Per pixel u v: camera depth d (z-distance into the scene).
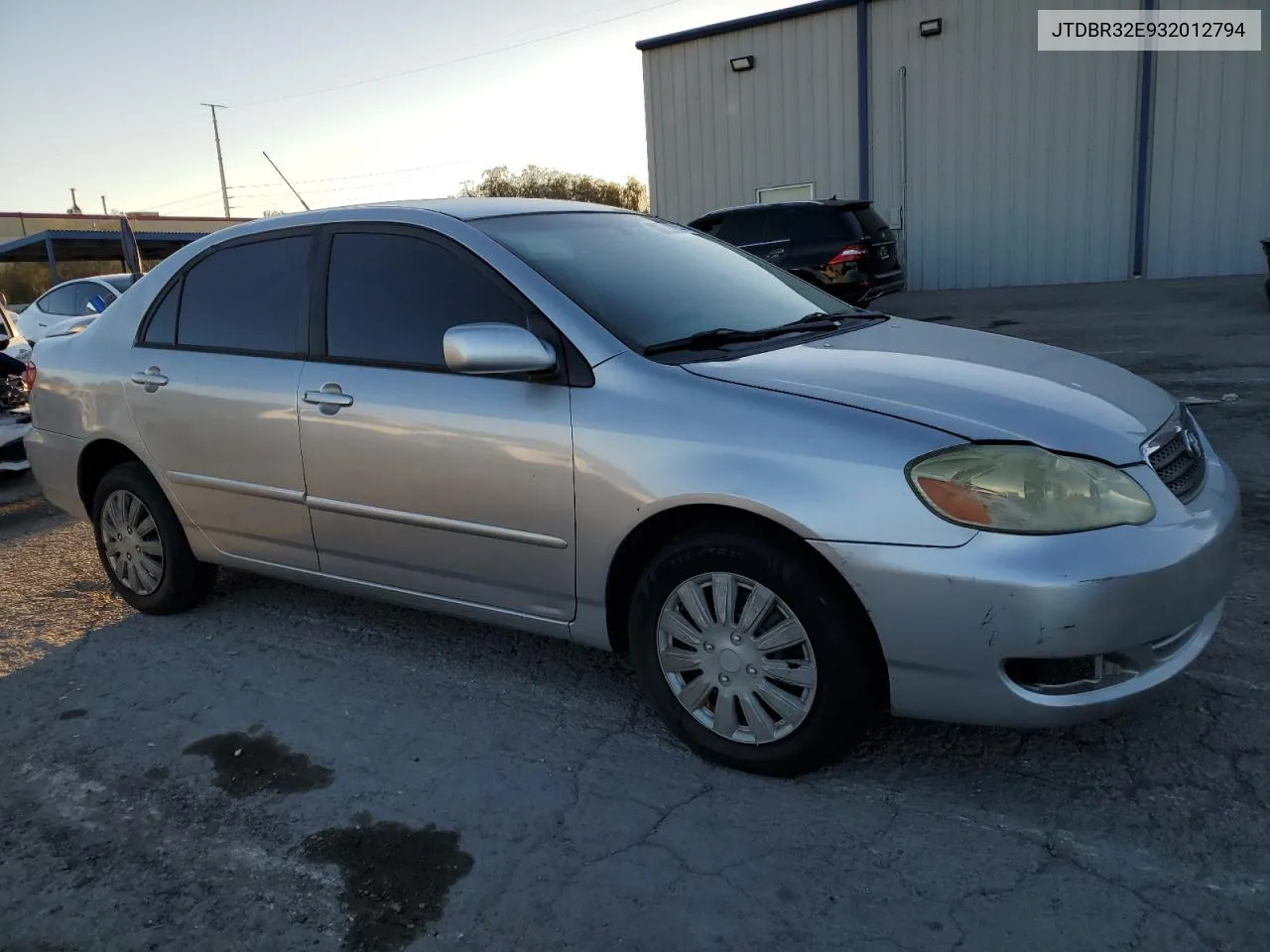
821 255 12.15
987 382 2.87
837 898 2.35
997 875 2.40
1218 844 2.45
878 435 2.56
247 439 3.77
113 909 2.49
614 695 3.45
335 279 3.63
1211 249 16.66
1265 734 2.90
